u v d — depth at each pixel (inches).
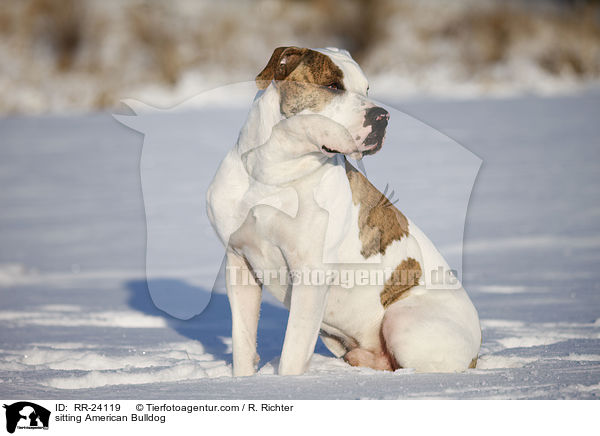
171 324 387.9
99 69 1763.0
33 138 1298.0
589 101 1469.0
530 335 335.9
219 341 347.6
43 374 267.9
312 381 250.4
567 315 370.9
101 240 640.4
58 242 634.2
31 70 1763.0
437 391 235.0
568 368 266.4
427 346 273.1
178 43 1817.2
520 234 588.1
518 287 438.3
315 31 1930.4
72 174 981.8
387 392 234.7
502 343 325.1
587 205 687.1
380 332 292.2
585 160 917.8
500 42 1875.0
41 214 753.0
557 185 784.3
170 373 271.0
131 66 1764.3
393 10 1979.6
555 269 478.9
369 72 1807.3
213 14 1961.1
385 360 289.0
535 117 1270.9
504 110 1362.0
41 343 337.1
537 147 1009.5
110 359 295.9
